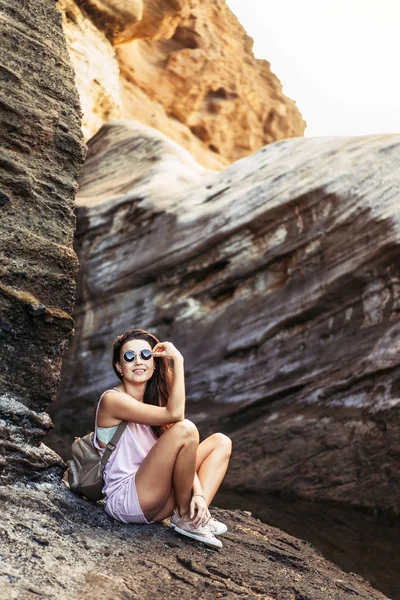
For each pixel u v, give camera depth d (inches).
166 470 126.5
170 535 132.3
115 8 709.9
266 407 350.3
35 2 153.3
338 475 288.7
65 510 128.1
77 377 428.5
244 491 302.7
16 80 145.5
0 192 138.5
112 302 424.5
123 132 590.9
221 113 1022.4
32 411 135.7
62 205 146.8
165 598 106.7
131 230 426.3
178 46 1039.0
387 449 277.3
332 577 140.3
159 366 137.4
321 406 321.1
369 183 337.7
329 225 343.0
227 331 373.4
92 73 709.9
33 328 136.6
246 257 372.2
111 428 132.1
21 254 138.3
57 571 106.0
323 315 340.8
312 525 245.1
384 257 315.6
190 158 546.0
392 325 307.6
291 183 366.3
